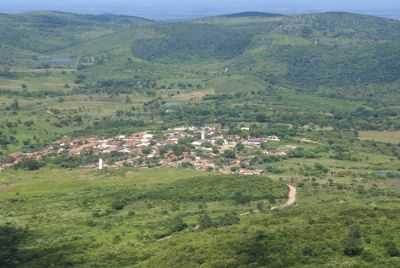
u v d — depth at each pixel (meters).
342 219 133.75
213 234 138.38
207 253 121.94
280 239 121.31
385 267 107.50
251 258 115.94
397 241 117.38
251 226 140.12
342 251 115.06
